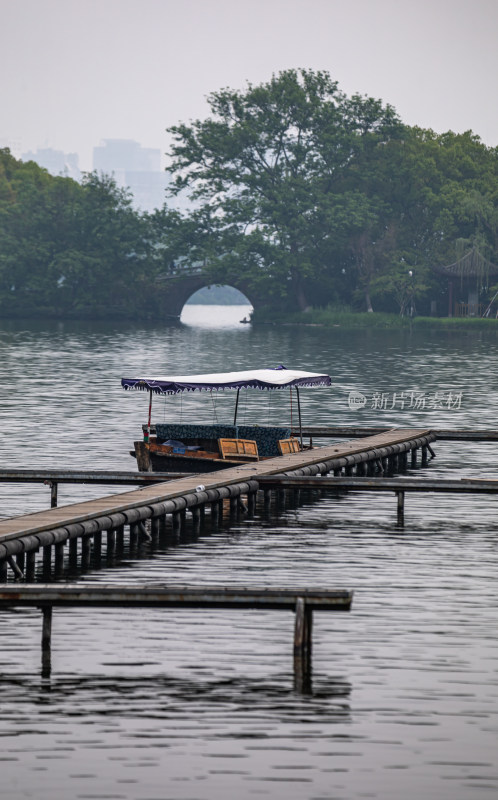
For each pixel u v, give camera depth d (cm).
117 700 3641
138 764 3206
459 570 5306
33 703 3612
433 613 4578
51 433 10088
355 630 4353
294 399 13875
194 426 8344
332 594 3997
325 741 3353
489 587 4991
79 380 15450
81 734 3391
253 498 6738
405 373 17412
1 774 3147
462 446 10044
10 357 19812
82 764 3206
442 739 3375
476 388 15125
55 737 3369
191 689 3738
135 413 11869
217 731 3419
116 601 4031
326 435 9875
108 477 6844
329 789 3080
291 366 18438
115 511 5725
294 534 6159
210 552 5697
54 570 5319
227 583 5041
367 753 3284
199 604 4031
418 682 3809
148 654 4066
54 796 3038
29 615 4534
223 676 3859
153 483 6819
